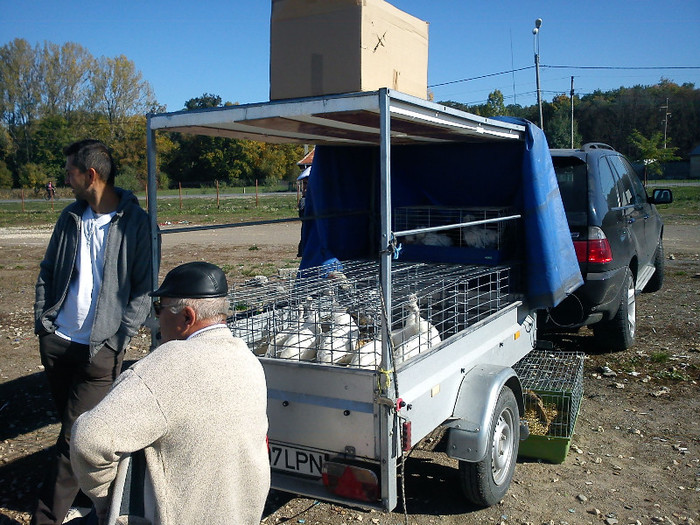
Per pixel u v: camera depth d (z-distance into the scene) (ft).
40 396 20.20
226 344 7.34
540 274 16.39
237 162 205.26
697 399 18.84
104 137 222.48
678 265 42.27
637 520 12.68
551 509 13.20
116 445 6.44
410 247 18.53
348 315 12.32
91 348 11.91
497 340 14.58
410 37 11.99
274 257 52.21
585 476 14.58
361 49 10.30
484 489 12.57
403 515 13.08
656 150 212.64
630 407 18.38
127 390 6.67
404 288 14.55
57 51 226.38
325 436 10.75
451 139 17.19
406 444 10.38
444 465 15.20
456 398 12.53
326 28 10.63
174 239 69.26
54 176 221.66
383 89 9.78
